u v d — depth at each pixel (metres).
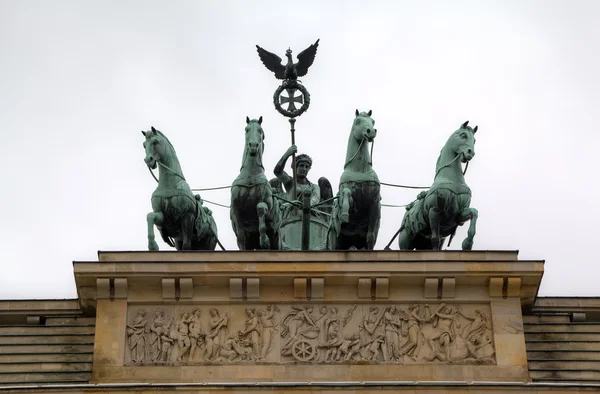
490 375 92.75
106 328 93.12
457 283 94.38
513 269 94.25
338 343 93.12
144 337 93.06
